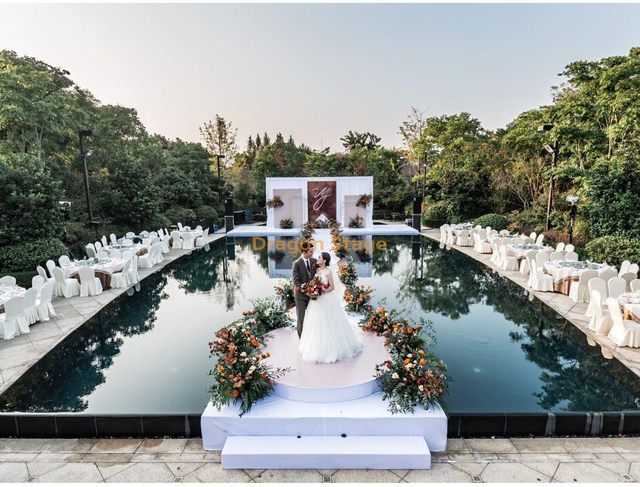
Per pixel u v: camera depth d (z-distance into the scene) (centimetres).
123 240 1357
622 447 366
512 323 698
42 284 783
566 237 1290
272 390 413
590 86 1345
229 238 1966
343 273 832
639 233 1020
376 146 4938
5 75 1445
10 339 641
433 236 1939
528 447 369
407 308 792
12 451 370
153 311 798
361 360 467
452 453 363
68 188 1859
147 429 396
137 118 2656
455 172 2284
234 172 3956
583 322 696
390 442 358
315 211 2159
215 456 364
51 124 1556
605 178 1082
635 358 550
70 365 553
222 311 798
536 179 1859
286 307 691
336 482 325
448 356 566
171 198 2403
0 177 1045
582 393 462
